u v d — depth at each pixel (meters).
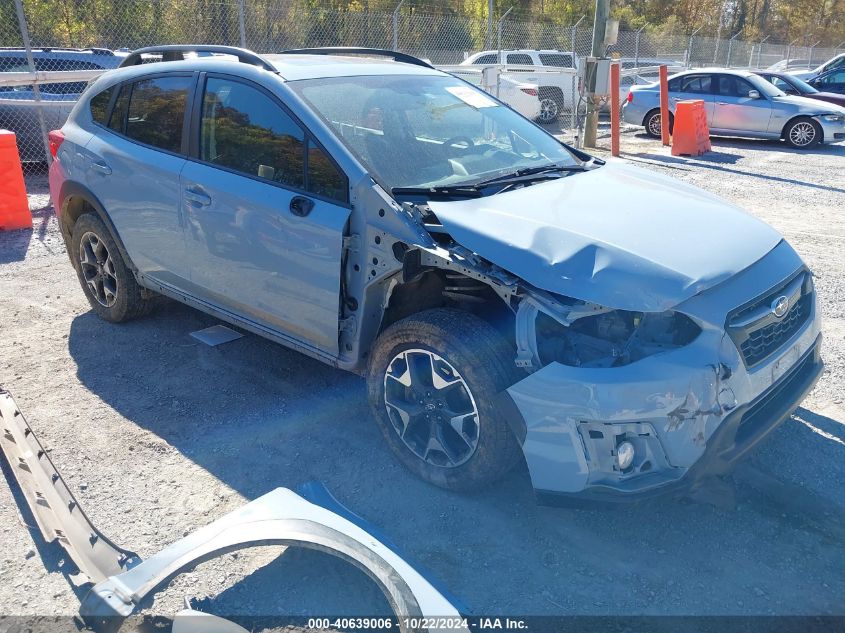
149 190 4.33
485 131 4.22
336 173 3.49
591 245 2.95
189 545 2.63
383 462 3.59
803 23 58.69
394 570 2.47
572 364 2.92
